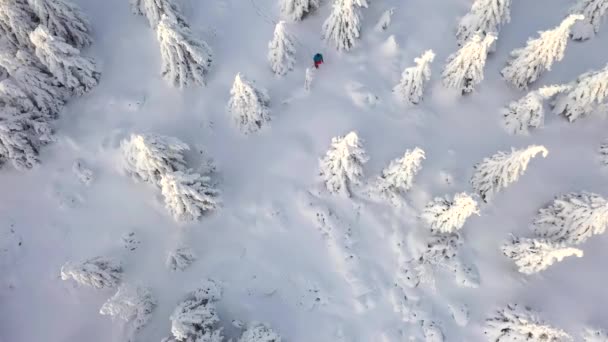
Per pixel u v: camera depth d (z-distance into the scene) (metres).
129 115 22.73
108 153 22.02
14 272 20.42
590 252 20.02
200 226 20.83
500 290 19.72
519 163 17.55
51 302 19.98
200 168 21.03
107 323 19.50
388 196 20.97
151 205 21.20
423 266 19.81
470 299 19.67
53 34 21.59
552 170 21.47
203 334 18.09
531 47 19.88
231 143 22.39
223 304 19.61
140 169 19.91
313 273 20.27
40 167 21.89
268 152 22.20
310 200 21.23
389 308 19.64
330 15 22.48
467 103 22.72
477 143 22.11
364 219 21.02
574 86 20.48
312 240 20.80
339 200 21.23
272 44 21.92
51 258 20.64
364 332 19.31
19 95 20.30
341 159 19.27
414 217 20.86
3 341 19.47
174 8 22.45
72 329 19.58
